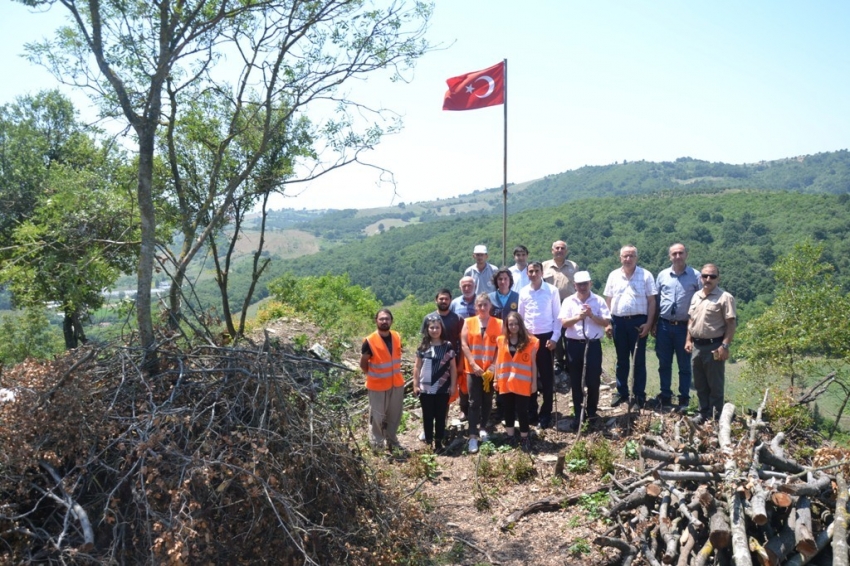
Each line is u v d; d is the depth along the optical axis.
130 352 5.20
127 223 9.05
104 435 4.41
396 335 8.01
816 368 11.75
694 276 7.80
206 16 7.56
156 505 4.10
